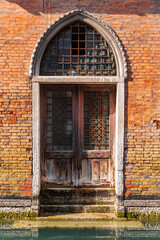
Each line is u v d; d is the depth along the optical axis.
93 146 5.43
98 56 5.19
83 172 5.43
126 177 5.13
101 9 5.01
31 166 5.07
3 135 5.05
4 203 5.09
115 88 5.33
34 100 5.01
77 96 5.39
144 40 5.04
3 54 4.99
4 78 5.01
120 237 4.47
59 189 5.40
